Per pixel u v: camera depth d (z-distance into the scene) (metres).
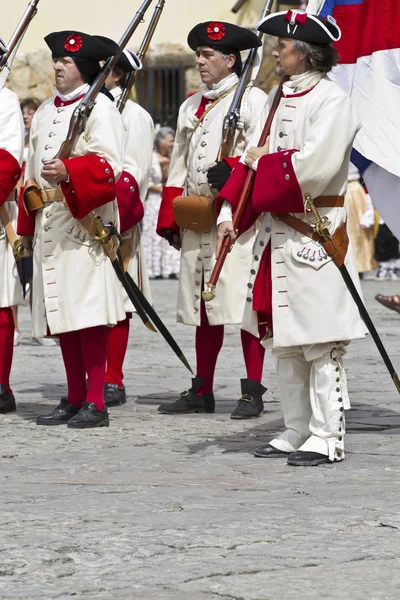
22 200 12.38
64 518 7.98
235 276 12.95
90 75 12.29
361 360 17.42
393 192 12.23
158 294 29.69
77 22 38.50
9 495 8.73
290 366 10.21
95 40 12.12
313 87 9.98
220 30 13.03
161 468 9.80
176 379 15.85
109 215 12.09
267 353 18.53
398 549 7.24
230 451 10.62
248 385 12.73
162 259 36.47
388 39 12.12
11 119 12.55
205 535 7.54
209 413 13.12
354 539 7.46
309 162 9.59
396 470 9.67
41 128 12.33
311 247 9.84
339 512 8.16
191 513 8.14
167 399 14.19
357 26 12.20
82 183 11.48
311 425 10.11
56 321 11.97
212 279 10.01
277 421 12.46
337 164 9.69
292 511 8.20
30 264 14.16
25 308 27.06
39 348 19.66
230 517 8.02
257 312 10.27
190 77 38.19
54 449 10.71
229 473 9.59
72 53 12.12
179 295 13.23
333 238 9.81
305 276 9.84
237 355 18.33
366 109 12.20
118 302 12.17
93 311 11.91
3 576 6.70
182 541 7.39
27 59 39.28
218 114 13.06
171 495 8.73
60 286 12.02
